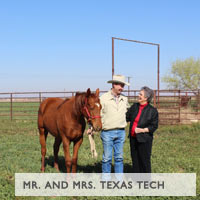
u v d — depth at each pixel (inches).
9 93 670.5
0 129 520.4
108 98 184.9
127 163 252.7
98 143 360.2
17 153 299.0
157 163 251.1
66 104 201.6
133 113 189.6
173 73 1494.8
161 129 484.4
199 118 593.9
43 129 236.4
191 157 277.1
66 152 197.6
